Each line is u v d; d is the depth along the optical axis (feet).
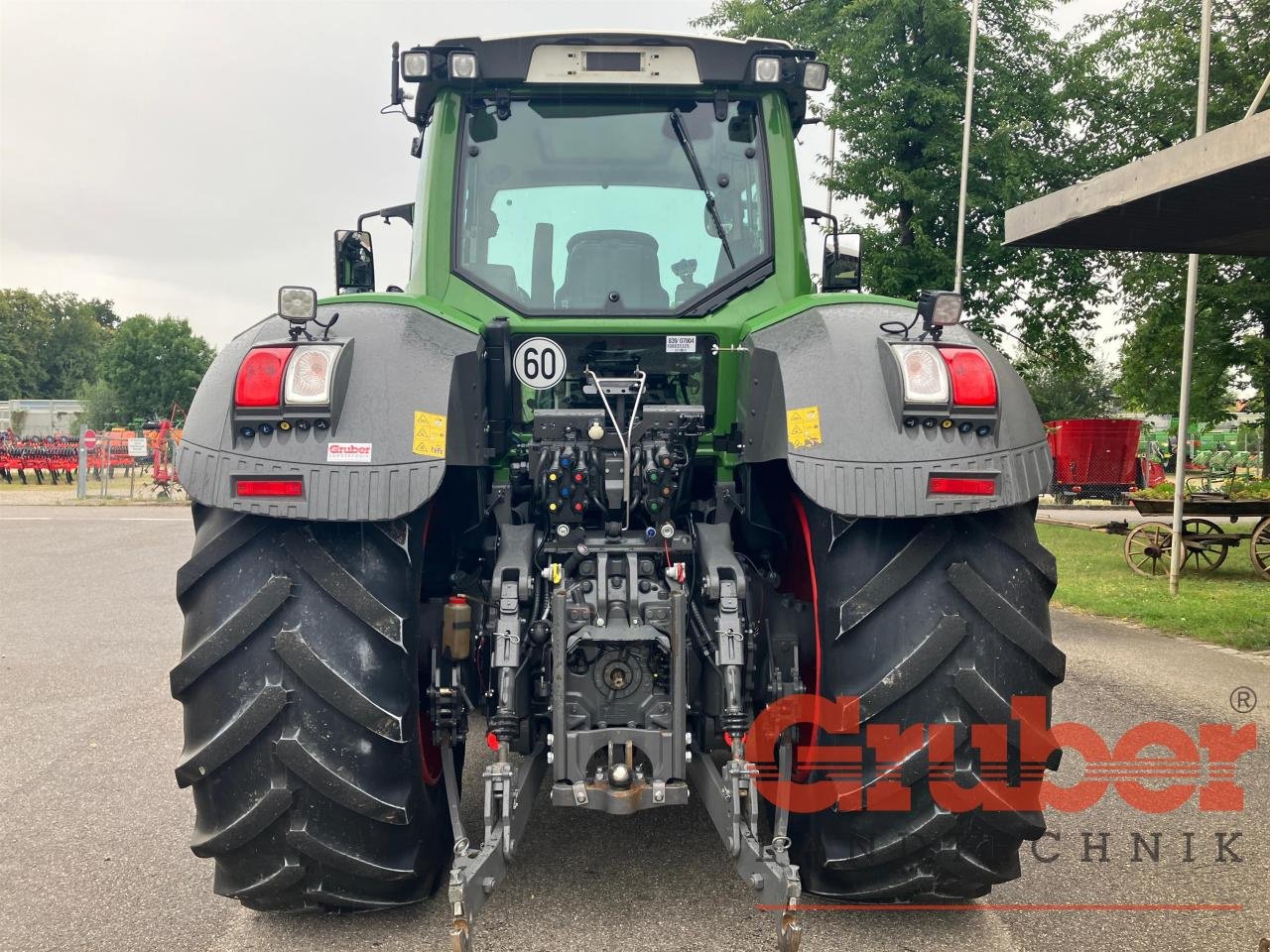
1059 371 68.69
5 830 11.76
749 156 11.24
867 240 60.70
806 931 9.05
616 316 10.72
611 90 11.09
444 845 9.16
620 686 8.49
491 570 9.86
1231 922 9.37
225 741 7.76
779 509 10.13
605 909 9.47
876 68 61.05
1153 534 37.45
